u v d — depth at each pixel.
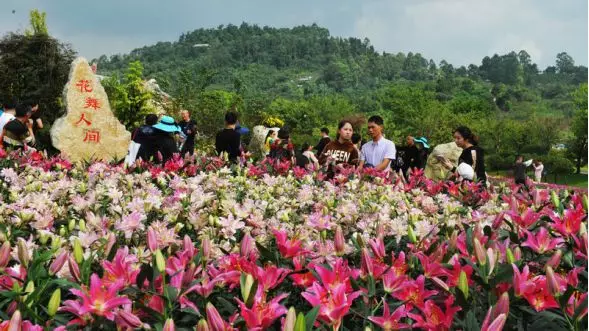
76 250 1.83
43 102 24.48
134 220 2.36
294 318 1.29
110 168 5.11
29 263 1.87
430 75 183.50
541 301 1.69
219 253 2.23
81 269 1.79
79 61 13.47
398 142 54.84
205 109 24.30
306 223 2.70
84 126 13.38
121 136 13.76
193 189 3.70
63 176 4.65
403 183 5.28
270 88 159.62
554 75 180.25
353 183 4.60
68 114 13.27
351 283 1.79
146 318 1.69
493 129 55.41
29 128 8.69
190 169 5.41
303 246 2.31
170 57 198.38
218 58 184.00
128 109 24.89
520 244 2.30
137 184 4.39
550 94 135.25
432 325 1.65
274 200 3.59
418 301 1.78
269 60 192.12
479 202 4.47
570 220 2.16
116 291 1.59
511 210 2.56
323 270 1.71
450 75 164.25
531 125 54.44
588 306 1.59
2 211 2.89
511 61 172.25
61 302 1.83
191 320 1.68
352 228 3.03
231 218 2.49
